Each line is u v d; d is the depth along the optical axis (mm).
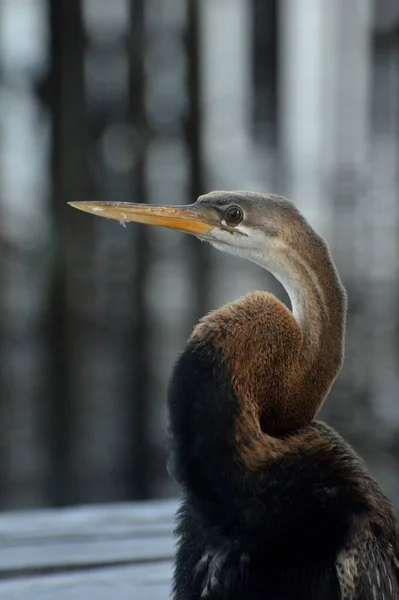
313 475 2631
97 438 14258
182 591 2793
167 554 4312
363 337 15039
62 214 13938
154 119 14109
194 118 14047
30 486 14266
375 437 13945
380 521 2619
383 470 13578
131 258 14148
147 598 3820
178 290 15203
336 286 2832
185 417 2686
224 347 2689
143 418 14156
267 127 15875
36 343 14570
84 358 14070
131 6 13781
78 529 4695
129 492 14055
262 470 2629
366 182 15805
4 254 14680
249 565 2615
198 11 14016
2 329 14367
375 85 15773
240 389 2664
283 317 2768
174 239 14523
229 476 2623
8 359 14500
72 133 13898
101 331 14211
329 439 2762
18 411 14391
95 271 14047
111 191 14102
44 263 14000
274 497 2611
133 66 13766
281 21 15586
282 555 2600
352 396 14344
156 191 14359
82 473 13969
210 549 2701
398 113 15727
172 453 2723
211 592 2686
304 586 2582
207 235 2975
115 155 14039
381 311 15328
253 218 2885
